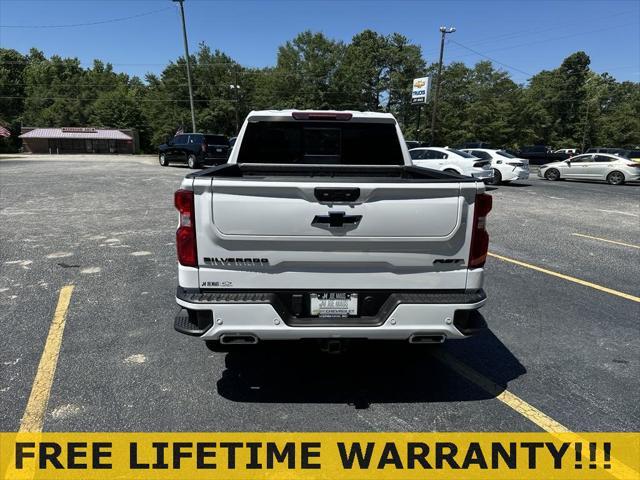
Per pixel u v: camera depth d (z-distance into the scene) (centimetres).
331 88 6488
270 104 6538
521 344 416
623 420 304
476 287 295
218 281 282
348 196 272
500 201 1401
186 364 367
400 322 286
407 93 6525
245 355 387
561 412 312
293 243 277
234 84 6003
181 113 6209
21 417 295
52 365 359
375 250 281
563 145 7425
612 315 485
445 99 6531
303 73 6512
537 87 7850
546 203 1376
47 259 653
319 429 290
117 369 356
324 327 282
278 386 341
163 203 1194
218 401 318
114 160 3659
